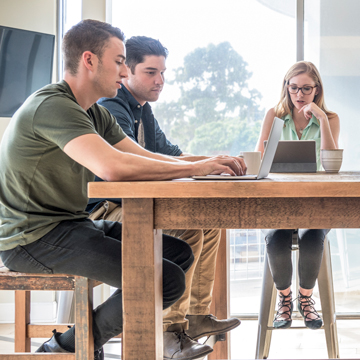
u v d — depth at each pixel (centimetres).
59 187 135
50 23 298
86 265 125
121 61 150
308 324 207
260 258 317
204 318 183
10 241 129
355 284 310
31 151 128
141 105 227
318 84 259
